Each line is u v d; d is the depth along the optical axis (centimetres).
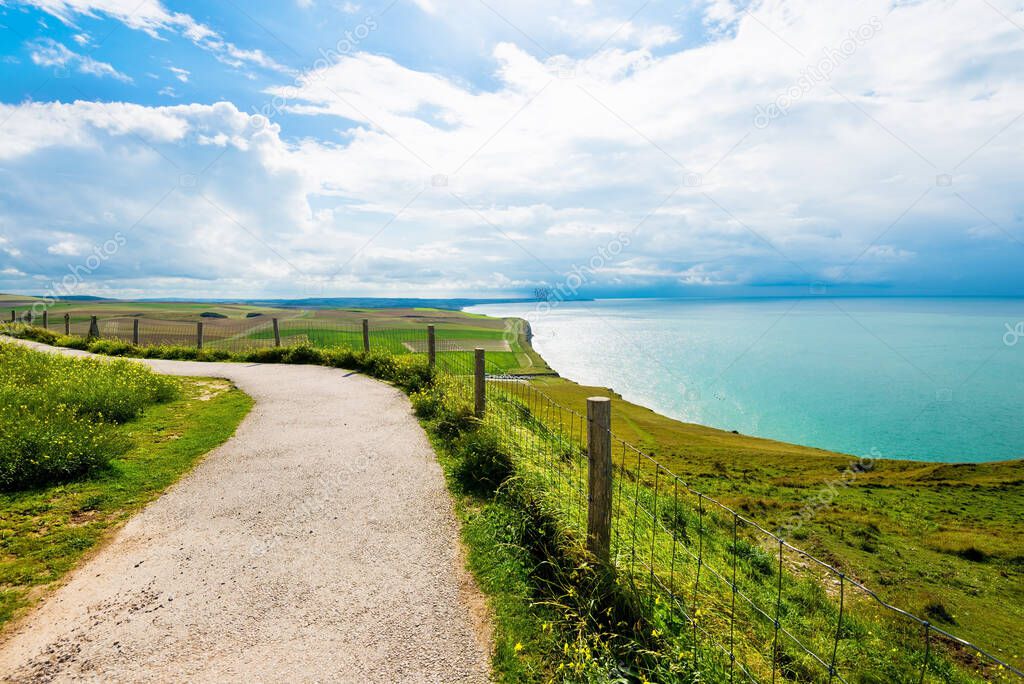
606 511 463
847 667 625
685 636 423
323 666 396
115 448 849
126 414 1067
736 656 418
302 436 1018
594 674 368
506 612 463
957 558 2058
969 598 1606
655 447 4956
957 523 2731
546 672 390
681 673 376
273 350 2120
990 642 1278
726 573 819
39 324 3000
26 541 566
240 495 726
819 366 13000
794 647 480
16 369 1288
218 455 894
